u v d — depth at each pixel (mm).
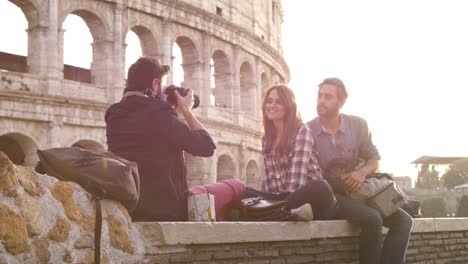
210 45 57844
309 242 11055
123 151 9430
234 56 61781
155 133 9445
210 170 56469
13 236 6418
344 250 11945
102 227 7691
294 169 11609
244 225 9688
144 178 9312
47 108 41469
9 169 6730
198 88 56594
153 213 9141
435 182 172500
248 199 10930
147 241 8352
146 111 9523
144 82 9977
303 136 11781
